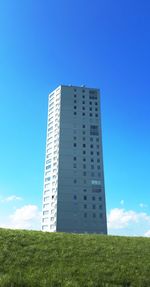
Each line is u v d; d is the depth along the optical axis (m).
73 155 179.00
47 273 17.39
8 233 25.45
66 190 169.12
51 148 186.75
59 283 16.11
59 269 18.20
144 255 22.78
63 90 194.12
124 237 29.72
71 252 21.73
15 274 16.78
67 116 187.88
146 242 27.36
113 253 22.55
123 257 21.80
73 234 29.39
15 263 18.64
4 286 15.27
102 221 167.88
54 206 166.38
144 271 19.17
